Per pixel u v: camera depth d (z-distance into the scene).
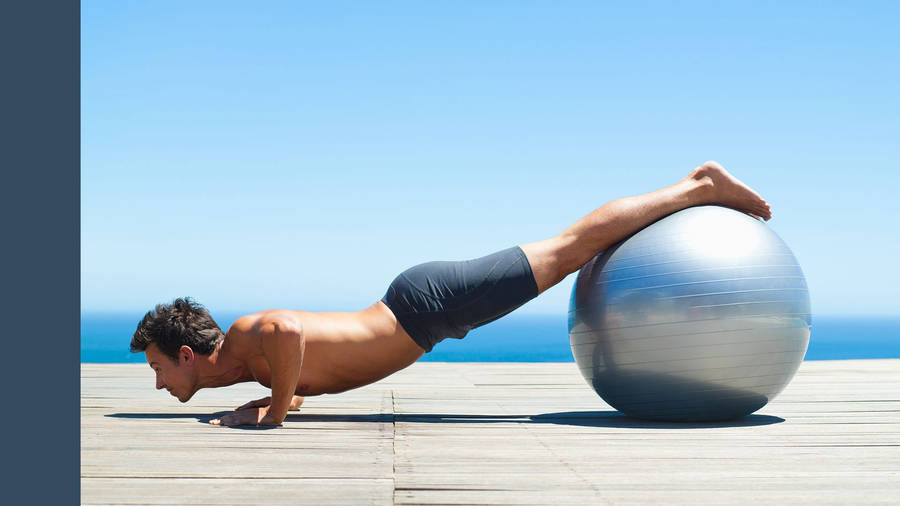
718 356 3.09
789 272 3.22
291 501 1.87
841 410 3.74
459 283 3.36
